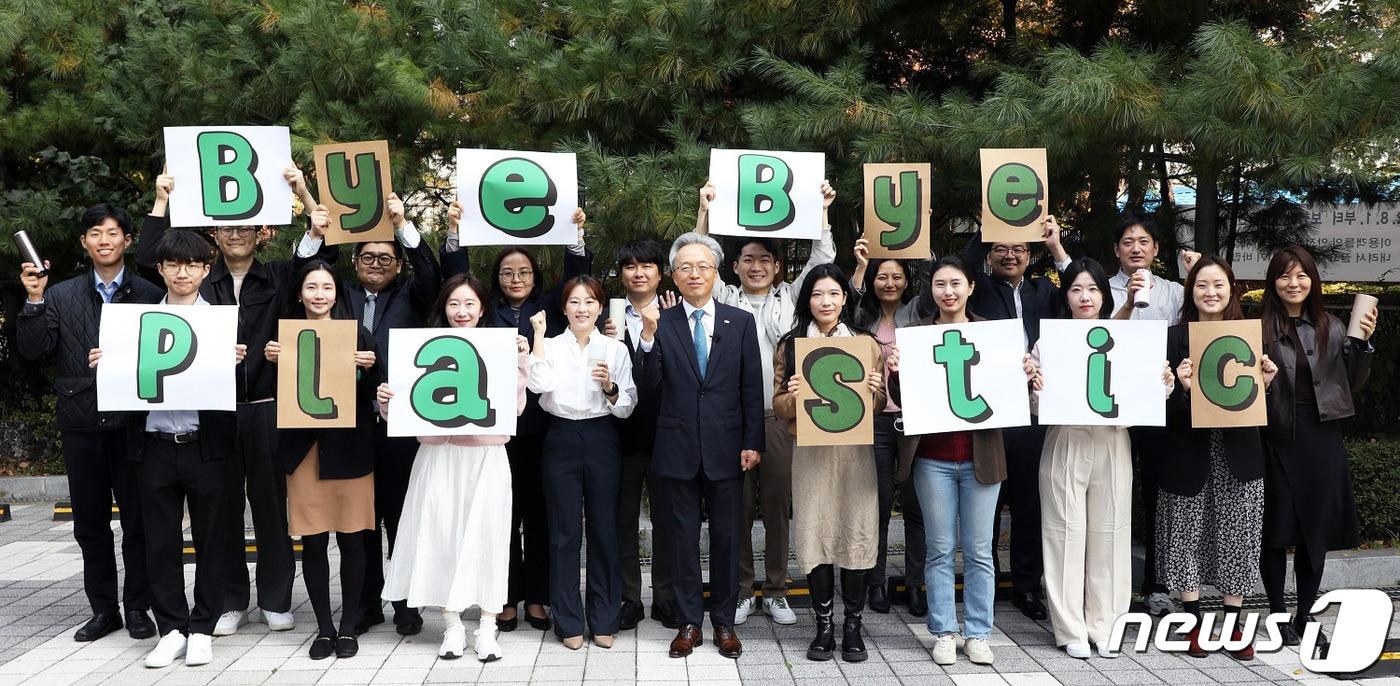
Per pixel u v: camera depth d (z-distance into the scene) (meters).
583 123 7.02
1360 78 5.37
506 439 5.07
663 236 6.15
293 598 6.17
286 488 5.43
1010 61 7.37
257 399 5.31
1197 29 6.39
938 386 4.85
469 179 5.57
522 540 5.72
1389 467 6.55
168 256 4.90
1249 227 8.40
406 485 5.52
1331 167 5.50
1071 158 6.24
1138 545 6.72
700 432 5.01
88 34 9.30
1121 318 5.20
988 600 4.94
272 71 7.38
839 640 5.26
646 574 6.80
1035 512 5.71
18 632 5.47
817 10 6.54
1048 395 4.90
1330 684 4.61
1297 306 5.23
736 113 6.78
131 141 8.42
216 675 4.74
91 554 5.34
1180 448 5.15
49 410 10.39
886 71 7.77
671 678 4.70
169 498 4.97
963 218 7.73
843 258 7.64
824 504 4.97
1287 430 5.10
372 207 5.41
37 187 9.68
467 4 6.71
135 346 4.81
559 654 5.06
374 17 7.20
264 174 5.34
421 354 4.91
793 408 4.96
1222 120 5.50
